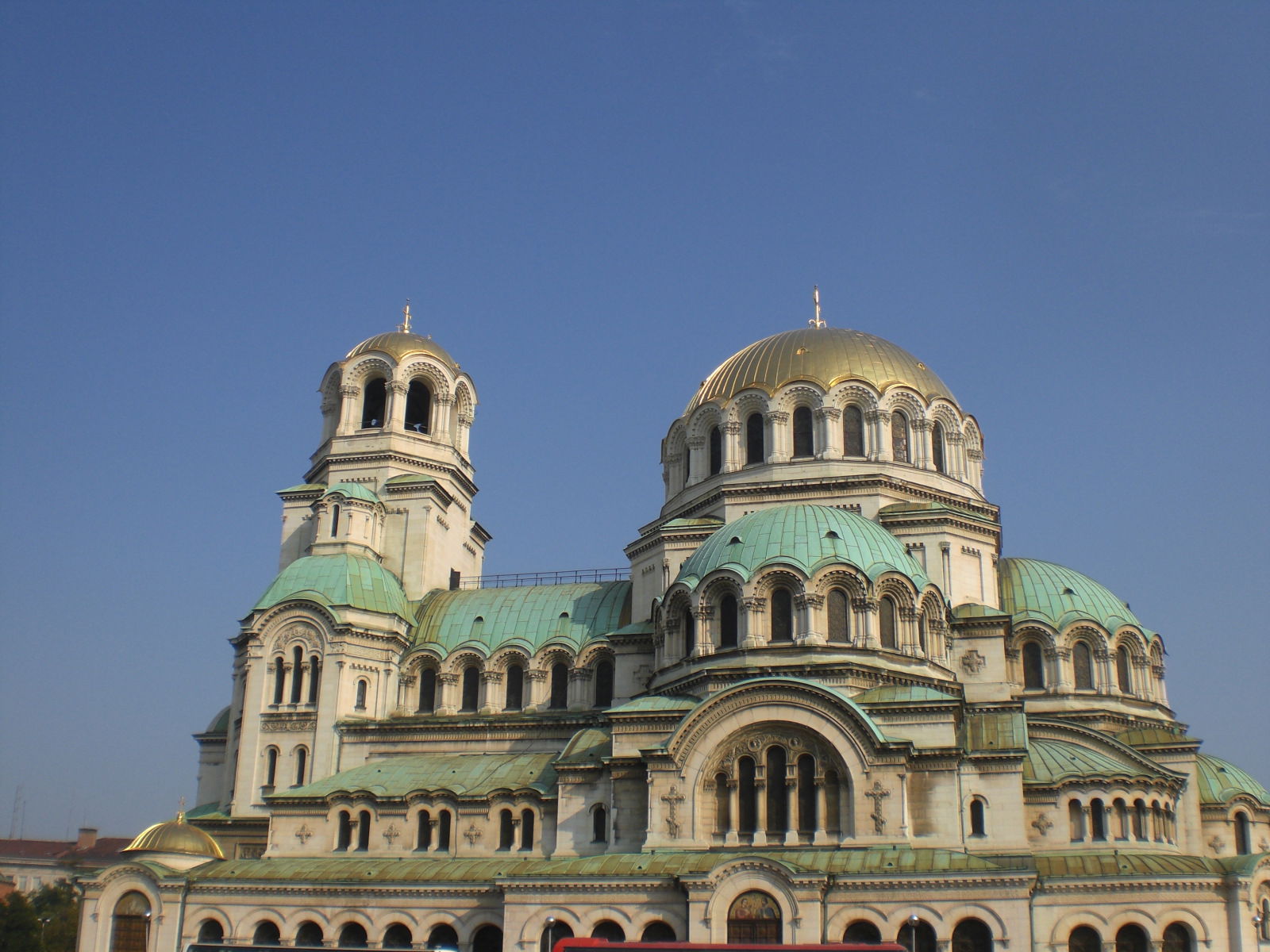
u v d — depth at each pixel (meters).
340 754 87.44
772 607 76.75
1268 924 67.25
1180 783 77.00
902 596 77.38
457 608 95.81
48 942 140.12
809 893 63.75
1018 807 71.44
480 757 85.88
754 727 70.94
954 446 94.38
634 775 73.69
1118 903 65.56
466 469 108.75
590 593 95.25
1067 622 87.75
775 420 91.69
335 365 107.31
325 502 97.44
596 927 67.44
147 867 77.25
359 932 73.75
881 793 68.44
